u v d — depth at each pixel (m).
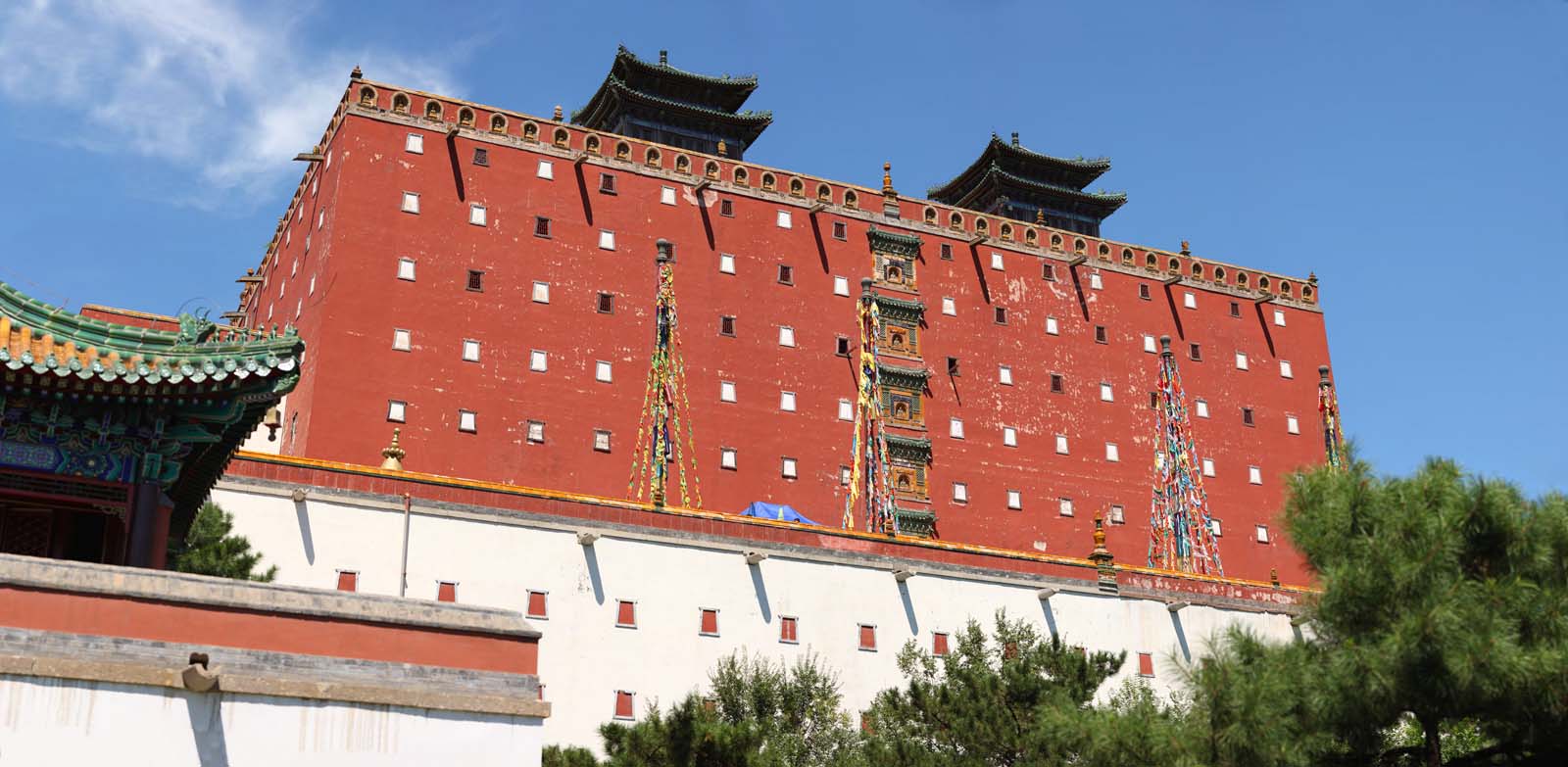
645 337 62.25
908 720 31.86
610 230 63.34
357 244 58.53
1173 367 70.06
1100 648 47.47
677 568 42.62
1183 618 49.47
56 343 20.92
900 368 66.25
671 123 76.81
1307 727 23.62
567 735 39.44
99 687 18.42
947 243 70.56
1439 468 24.64
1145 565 68.44
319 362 56.22
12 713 17.89
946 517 65.19
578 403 59.97
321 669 19.81
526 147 63.16
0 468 20.86
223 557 34.44
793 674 38.62
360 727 19.67
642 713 40.53
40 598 18.77
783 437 63.34
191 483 25.00
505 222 61.47
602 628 41.00
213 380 21.36
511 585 40.44
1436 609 22.27
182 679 18.80
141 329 21.52
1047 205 88.25
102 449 21.44
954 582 46.31
